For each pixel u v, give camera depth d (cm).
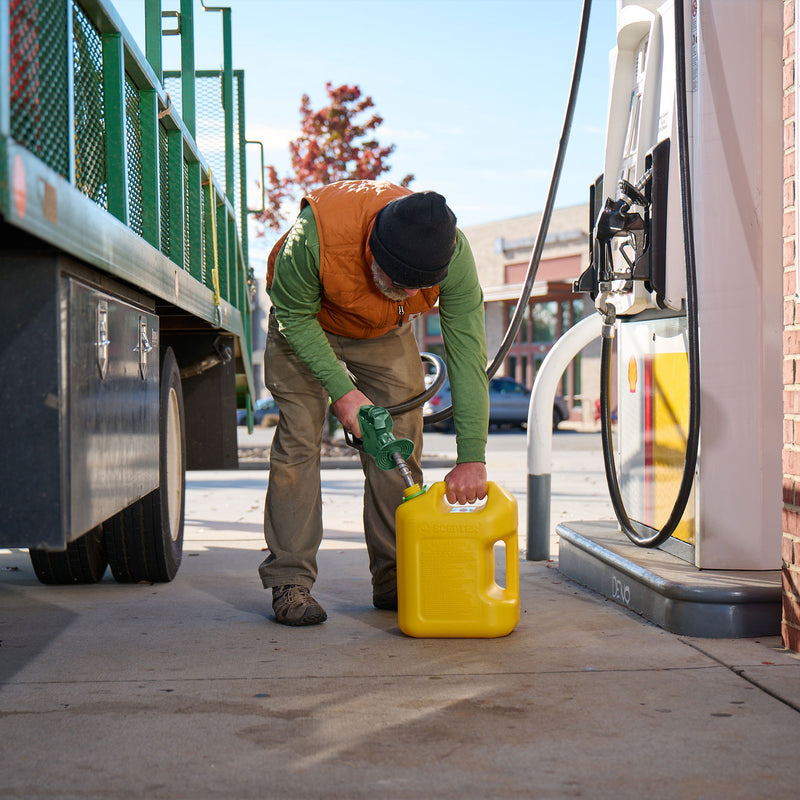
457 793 192
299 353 313
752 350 339
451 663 286
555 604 373
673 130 344
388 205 284
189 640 318
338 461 1260
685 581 324
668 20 355
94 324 225
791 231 295
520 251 3244
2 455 197
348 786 196
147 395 295
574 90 385
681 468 365
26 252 197
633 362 419
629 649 301
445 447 1783
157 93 335
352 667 282
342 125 1778
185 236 410
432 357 357
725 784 197
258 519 682
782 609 308
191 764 207
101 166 273
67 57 213
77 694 257
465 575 313
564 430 2603
